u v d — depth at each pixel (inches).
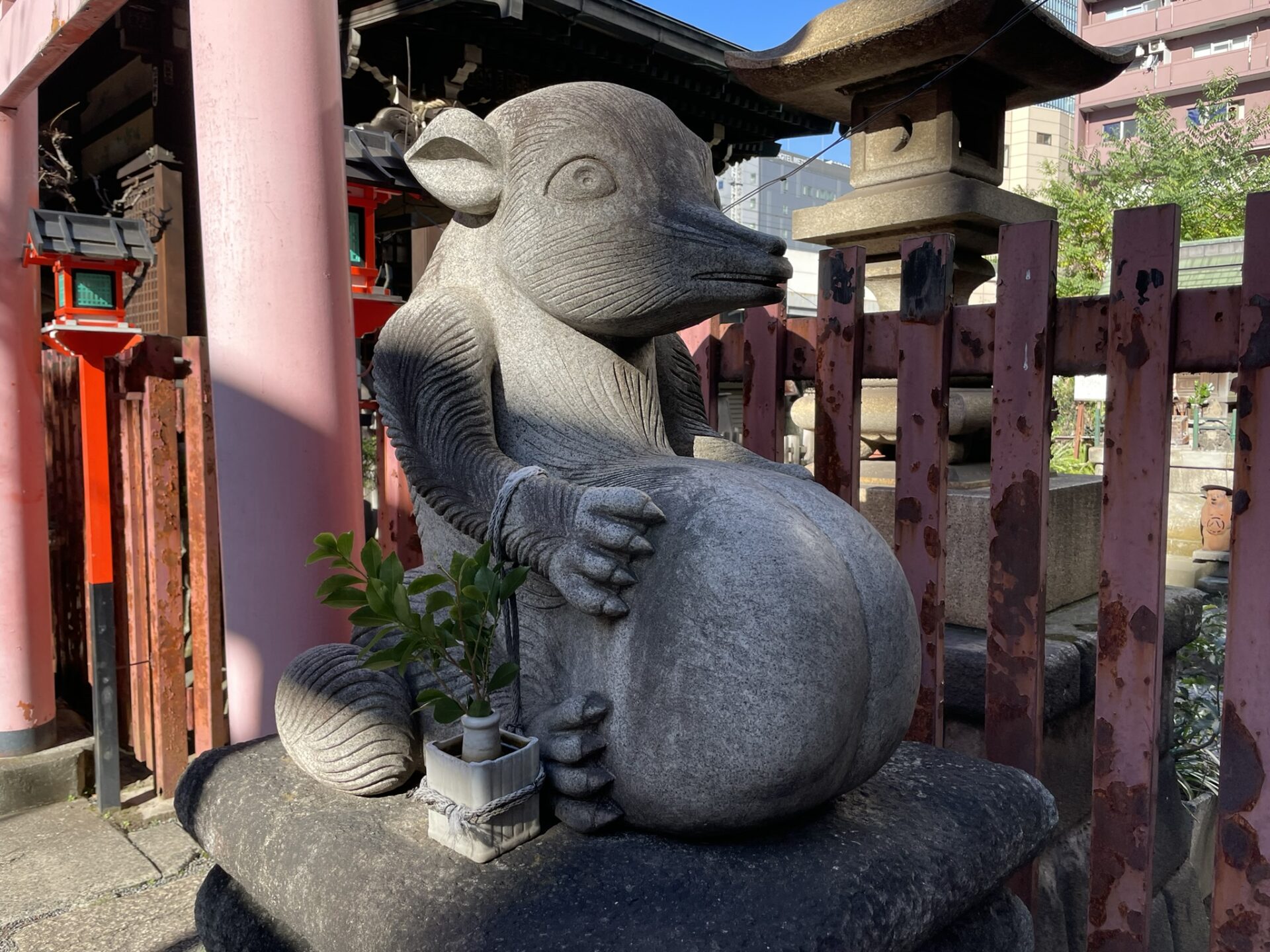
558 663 69.5
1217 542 288.7
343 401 101.7
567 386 77.0
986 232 127.3
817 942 55.2
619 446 75.8
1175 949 117.3
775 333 109.1
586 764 65.6
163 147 252.8
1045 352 87.2
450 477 72.7
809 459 351.6
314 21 97.6
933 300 93.7
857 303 100.8
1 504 148.3
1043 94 134.2
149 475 142.6
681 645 61.5
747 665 59.9
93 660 143.2
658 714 62.1
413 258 252.1
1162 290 79.7
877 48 119.0
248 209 95.7
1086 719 110.7
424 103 240.5
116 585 164.1
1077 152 841.5
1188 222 685.9
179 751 148.1
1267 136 866.8
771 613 60.5
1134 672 83.7
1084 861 110.2
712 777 60.4
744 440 112.8
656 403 82.4
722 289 71.1
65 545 182.1
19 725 150.6
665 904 57.7
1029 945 73.2
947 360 94.3
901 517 97.8
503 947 55.2
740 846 64.0
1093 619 113.4
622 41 234.2
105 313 137.9
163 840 137.1
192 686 158.1
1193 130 770.8
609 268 72.7
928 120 125.0
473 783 62.1
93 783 154.6
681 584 62.4
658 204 73.1
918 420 95.9
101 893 122.8
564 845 64.6
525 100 78.5
